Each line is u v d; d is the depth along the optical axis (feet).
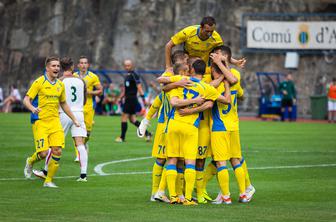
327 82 236.02
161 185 58.44
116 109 224.33
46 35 265.75
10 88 267.59
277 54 240.94
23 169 79.82
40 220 49.03
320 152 103.30
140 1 253.03
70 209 53.98
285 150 106.22
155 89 211.82
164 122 59.11
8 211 52.80
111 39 254.88
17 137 123.24
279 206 56.24
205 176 60.70
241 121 199.41
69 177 74.08
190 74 57.88
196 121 57.06
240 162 59.62
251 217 50.93
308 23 238.27
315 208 55.16
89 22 259.39
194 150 57.11
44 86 66.49
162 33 250.16
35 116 67.10
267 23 241.14
